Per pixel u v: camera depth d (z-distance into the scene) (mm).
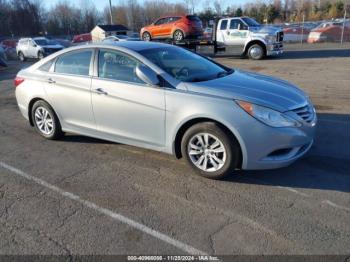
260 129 3854
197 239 3166
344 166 4480
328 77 11109
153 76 4348
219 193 3943
